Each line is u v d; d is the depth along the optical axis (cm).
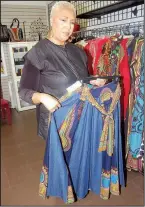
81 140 142
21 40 394
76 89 129
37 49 132
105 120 140
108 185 156
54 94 138
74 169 150
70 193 144
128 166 196
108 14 295
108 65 196
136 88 168
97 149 147
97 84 132
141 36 173
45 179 147
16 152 253
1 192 183
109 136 143
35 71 134
